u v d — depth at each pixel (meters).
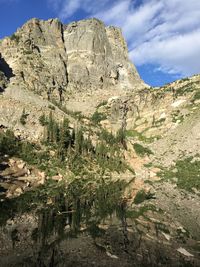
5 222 43.75
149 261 29.84
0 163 99.69
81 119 196.25
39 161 112.88
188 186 95.12
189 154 151.75
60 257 29.89
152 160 155.50
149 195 75.75
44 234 37.97
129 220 46.56
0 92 182.38
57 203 61.59
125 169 138.25
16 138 123.88
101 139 154.62
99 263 28.53
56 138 134.62
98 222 44.75
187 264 29.55
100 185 99.50
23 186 86.38
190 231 41.59
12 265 27.81
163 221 46.62
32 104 176.38
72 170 118.38
